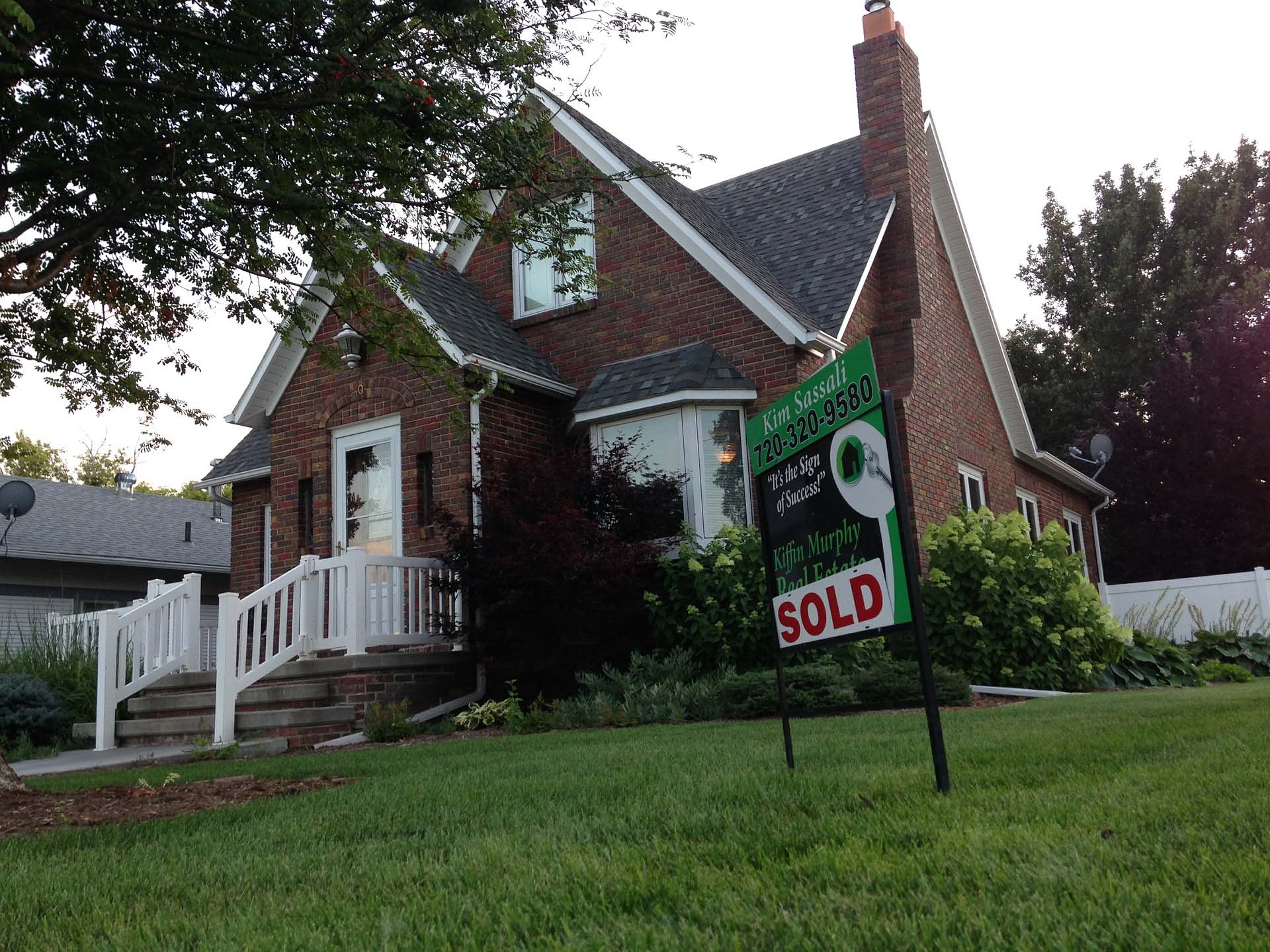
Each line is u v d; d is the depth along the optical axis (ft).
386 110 22.94
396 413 43.45
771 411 15.76
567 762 19.08
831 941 6.80
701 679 33.71
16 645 57.41
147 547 77.20
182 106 22.95
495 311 49.70
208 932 8.46
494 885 9.19
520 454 42.37
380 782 17.95
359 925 8.30
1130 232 113.39
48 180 23.25
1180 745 15.67
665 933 7.23
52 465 139.85
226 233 24.67
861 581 13.41
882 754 16.65
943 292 53.47
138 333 27.68
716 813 11.78
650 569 37.76
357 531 44.47
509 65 24.22
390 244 25.98
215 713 34.37
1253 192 114.52
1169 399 87.76
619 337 46.03
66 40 22.13
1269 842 8.59
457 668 37.83
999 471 57.82
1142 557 87.76
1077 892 7.45
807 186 55.36
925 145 54.49
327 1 22.03
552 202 26.40
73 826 15.74
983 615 37.68
